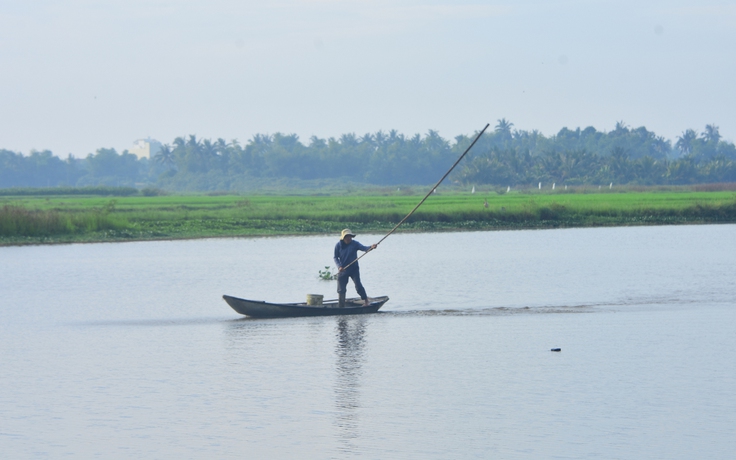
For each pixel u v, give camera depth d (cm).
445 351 4272
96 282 7694
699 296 6288
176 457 2700
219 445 2805
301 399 3356
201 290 7125
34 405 3316
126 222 14438
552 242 12056
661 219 16375
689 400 3272
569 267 8500
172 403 3325
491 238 13000
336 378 3703
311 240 13212
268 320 5422
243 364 4022
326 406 3250
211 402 3328
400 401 3309
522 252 10388
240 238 13725
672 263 8794
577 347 4338
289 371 3853
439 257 9819
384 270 8425
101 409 3250
